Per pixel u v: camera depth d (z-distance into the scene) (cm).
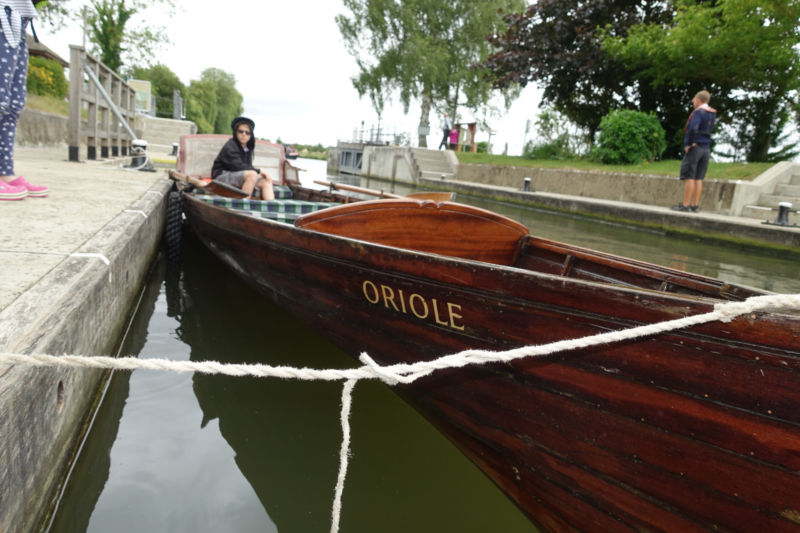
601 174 1302
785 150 1391
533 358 176
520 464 195
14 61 275
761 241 774
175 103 2622
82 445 213
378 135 3128
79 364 112
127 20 2284
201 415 248
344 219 275
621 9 1579
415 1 2425
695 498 151
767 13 1120
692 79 1407
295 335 356
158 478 200
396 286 216
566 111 1794
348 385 137
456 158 2186
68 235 269
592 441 169
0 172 345
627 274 271
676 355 144
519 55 1697
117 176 621
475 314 191
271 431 243
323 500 200
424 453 238
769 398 131
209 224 433
